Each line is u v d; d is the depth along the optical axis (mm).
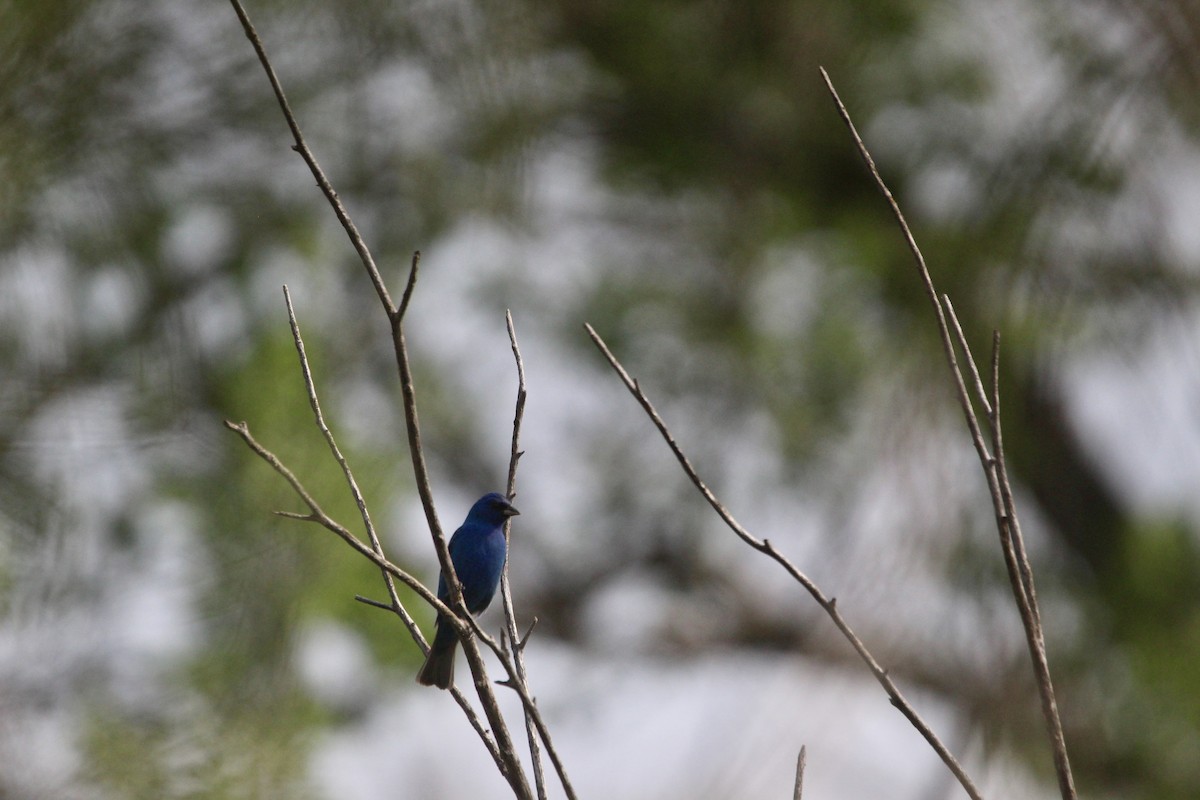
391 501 9078
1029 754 8883
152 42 9125
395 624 9438
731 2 13180
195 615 8188
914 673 10375
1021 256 11422
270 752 7699
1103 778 12188
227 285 11008
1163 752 11992
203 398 8891
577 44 13586
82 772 7492
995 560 9336
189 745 7645
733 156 13914
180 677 7984
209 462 8547
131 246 9234
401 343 5531
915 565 9039
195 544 8305
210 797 7492
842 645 8828
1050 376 12664
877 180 5383
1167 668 12086
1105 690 12359
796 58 13211
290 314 5793
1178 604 12648
